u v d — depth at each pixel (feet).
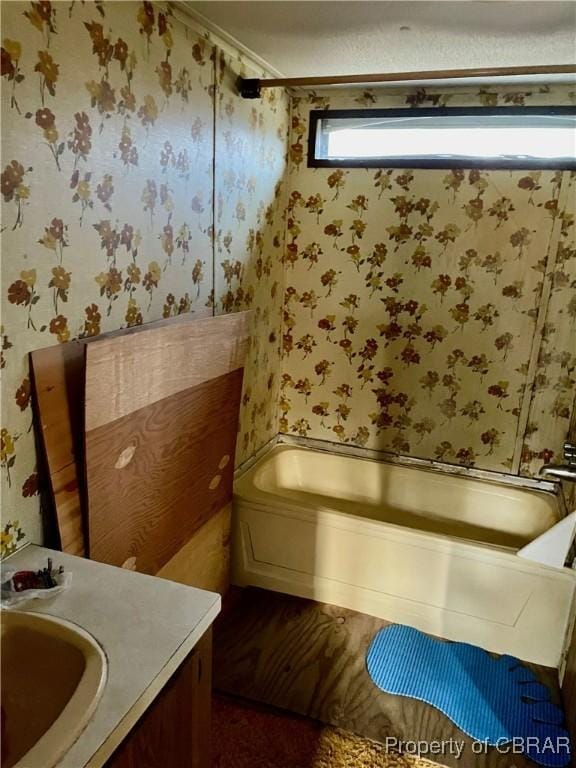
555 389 8.45
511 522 8.72
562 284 8.09
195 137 6.14
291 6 5.21
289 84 6.68
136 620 3.64
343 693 6.42
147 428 5.28
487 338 8.63
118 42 4.76
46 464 4.45
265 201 8.25
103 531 4.97
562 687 6.54
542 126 7.83
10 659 3.59
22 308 4.14
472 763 5.62
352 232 8.93
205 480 6.80
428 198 8.42
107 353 4.50
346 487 9.70
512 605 7.05
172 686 3.44
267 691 6.41
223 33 6.01
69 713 2.92
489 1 4.86
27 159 4.01
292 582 8.11
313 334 9.59
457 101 8.05
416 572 7.43
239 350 6.85
